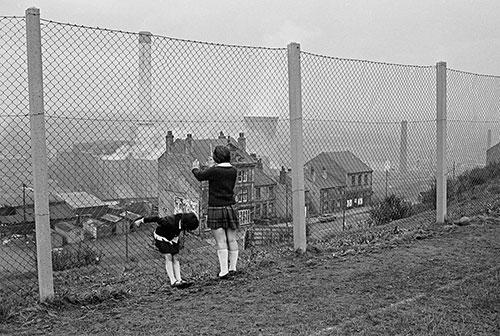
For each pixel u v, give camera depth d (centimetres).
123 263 639
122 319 504
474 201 1162
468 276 638
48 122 550
